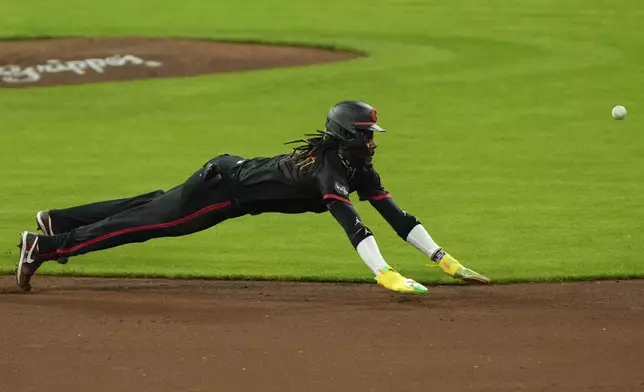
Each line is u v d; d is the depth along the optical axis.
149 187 47.72
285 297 31.02
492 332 26.91
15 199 45.22
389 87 73.25
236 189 30.05
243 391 22.83
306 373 23.88
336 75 77.56
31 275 31.25
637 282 33.06
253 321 28.00
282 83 74.94
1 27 104.06
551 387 23.00
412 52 87.62
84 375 23.89
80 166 51.88
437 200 44.91
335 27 102.50
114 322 27.94
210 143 57.53
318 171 29.28
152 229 30.48
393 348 25.59
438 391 22.75
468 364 24.42
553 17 104.06
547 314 28.75
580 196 45.47
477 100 68.56
